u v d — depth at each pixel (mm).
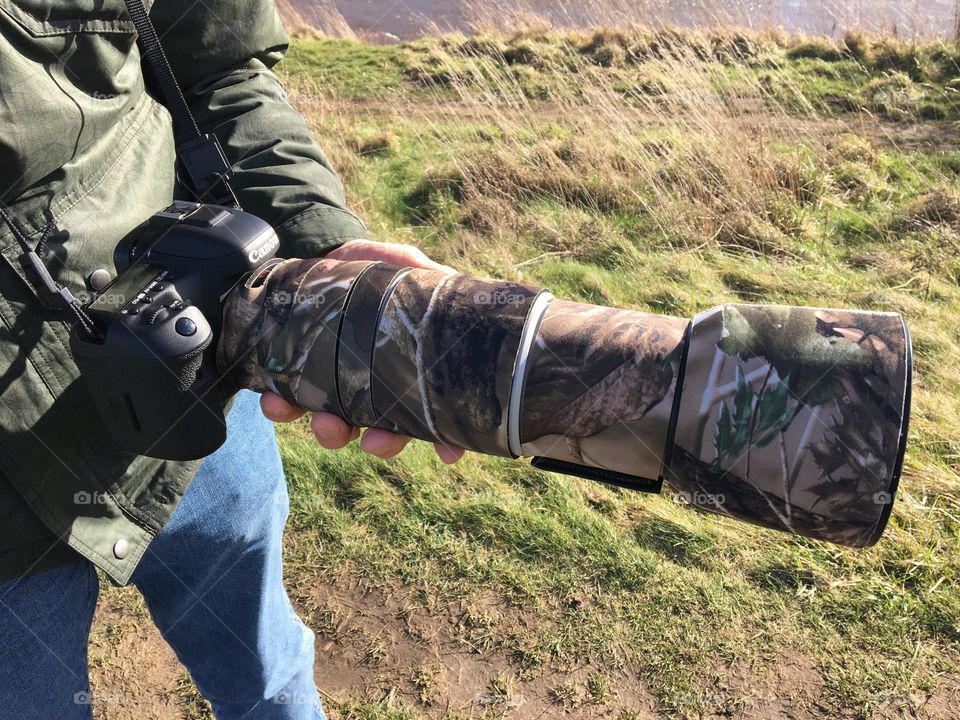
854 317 816
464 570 2484
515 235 4754
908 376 767
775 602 2354
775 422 777
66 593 1052
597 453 877
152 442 939
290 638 1521
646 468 870
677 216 4730
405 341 882
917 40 8281
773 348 796
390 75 8945
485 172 5422
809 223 4777
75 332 904
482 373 857
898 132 6371
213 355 961
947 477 2709
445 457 996
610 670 2203
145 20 1017
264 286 971
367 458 2869
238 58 1298
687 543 2539
